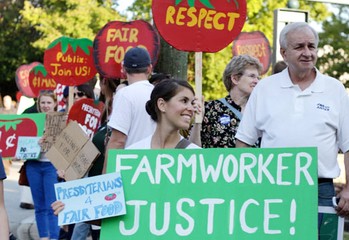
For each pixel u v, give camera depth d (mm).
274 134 6598
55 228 12328
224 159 5980
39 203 12375
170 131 6270
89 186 5891
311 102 6535
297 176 5953
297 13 15234
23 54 51438
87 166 7828
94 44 10844
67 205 5867
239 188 5953
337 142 6688
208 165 5977
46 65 13797
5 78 52656
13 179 25672
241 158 5980
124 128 7863
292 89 6605
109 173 5926
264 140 6738
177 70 12375
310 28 6504
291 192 5949
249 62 7887
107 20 38562
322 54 38375
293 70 6551
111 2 39531
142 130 7879
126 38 10938
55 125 12164
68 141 8000
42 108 13242
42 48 40938
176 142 6328
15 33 51281
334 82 6605
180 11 8055
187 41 8062
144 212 5918
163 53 12336
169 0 8016
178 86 6203
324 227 6562
